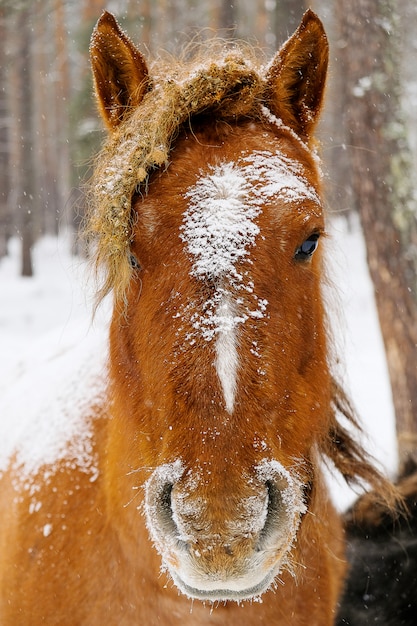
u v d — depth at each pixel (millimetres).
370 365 10656
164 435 2242
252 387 2182
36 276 21922
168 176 2365
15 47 19938
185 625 2748
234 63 2590
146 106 2545
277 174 2389
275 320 2270
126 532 2717
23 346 12984
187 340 2178
